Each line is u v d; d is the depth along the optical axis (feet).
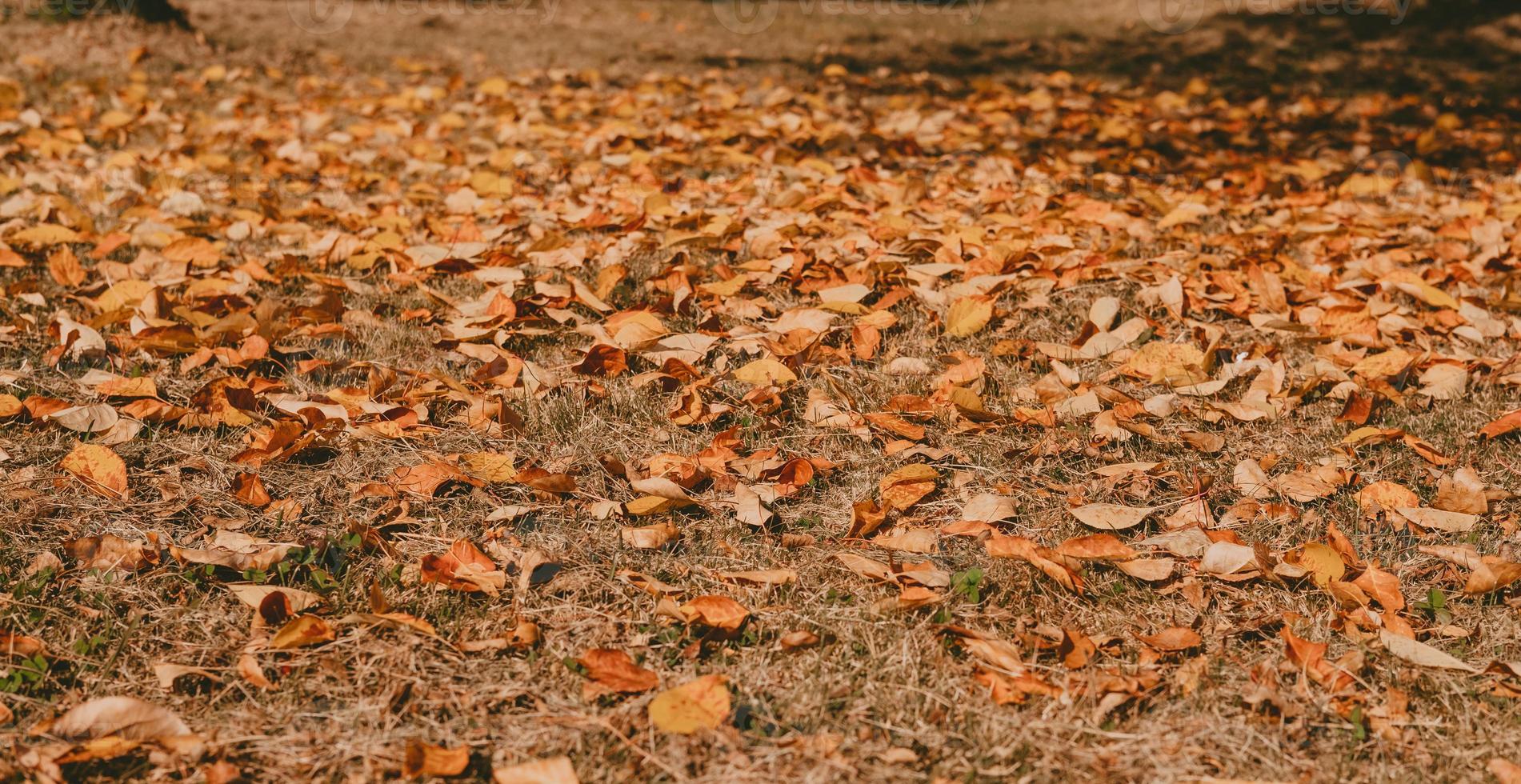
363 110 22.81
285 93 24.71
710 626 7.06
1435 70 30.60
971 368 10.34
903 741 6.23
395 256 13.17
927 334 11.75
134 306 11.17
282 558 7.55
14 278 12.51
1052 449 9.27
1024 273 13.08
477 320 11.18
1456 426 9.93
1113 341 11.21
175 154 18.15
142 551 7.48
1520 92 28.40
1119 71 30.94
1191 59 32.24
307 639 6.73
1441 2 36.14
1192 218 14.99
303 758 6.02
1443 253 14.83
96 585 7.29
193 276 12.67
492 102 23.50
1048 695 6.51
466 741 6.17
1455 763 6.18
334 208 15.98
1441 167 21.02
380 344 11.05
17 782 5.76
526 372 10.18
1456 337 12.10
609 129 20.86
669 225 14.82
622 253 13.66
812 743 6.10
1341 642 7.14
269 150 18.94
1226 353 11.59
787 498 8.61
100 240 13.58
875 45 34.01
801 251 13.55
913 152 20.44
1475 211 16.92
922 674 6.73
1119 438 9.48
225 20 32.81
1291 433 9.79
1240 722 6.41
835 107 24.93
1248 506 8.42
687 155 18.69
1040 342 11.50
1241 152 22.43
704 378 10.26
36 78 23.20
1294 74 30.35
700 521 8.27
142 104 21.70
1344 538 7.78
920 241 13.85
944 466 9.10
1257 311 12.59
